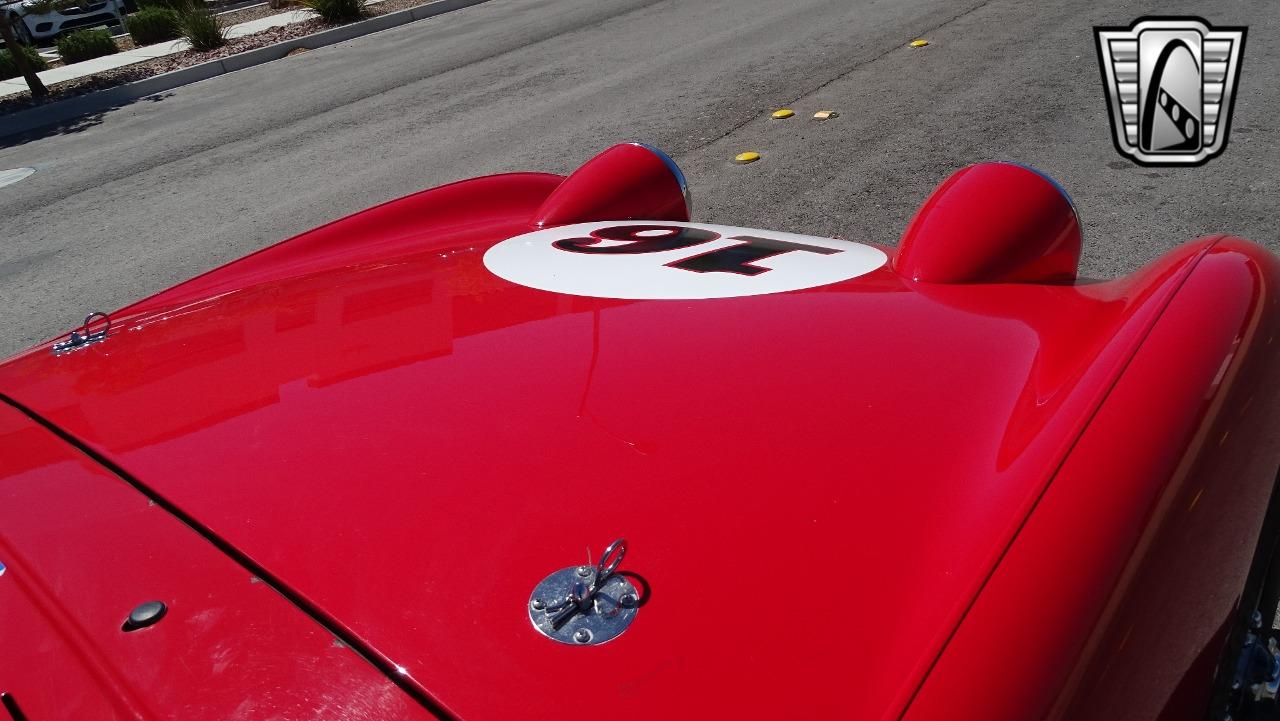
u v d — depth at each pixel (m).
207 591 0.97
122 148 8.63
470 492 1.06
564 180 2.60
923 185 4.85
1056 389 1.19
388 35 12.65
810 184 5.07
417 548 0.99
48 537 1.09
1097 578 0.87
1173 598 0.98
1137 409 1.06
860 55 7.82
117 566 1.02
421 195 2.54
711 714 0.80
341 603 0.93
